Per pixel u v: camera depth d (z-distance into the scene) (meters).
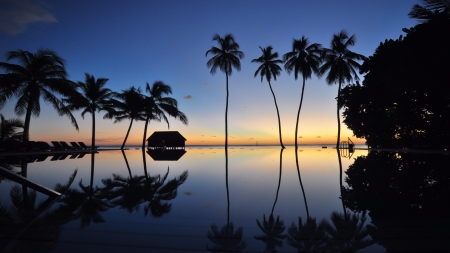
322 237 2.99
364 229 3.20
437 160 11.49
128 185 6.41
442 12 13.84
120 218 3.69
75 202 4.62
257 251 2.67
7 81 18.23
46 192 5.11
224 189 5.79
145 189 5.86
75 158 15.89
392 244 2.78
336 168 9.65
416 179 6.71
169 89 31.06
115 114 30.64
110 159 15.16
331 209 4.12
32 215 3.83
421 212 3.84
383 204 4.34
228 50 29.27
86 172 9.02
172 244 2.81
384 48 19.89
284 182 6.68
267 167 10.28
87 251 2.63
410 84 16.81
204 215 3.84
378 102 21.98
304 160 13.46
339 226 3.33
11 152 17.36
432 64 14.81
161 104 31.45
